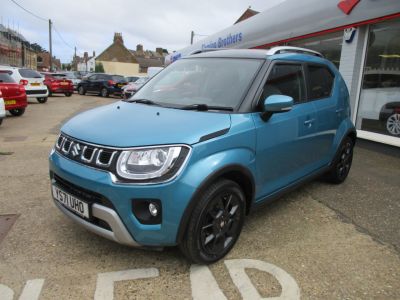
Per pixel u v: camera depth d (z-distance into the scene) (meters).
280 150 3.65
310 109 4.15
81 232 3.61
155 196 2.65
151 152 2.68
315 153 4.40
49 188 4.86
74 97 23.73
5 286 2.77
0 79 11.60
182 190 2.68
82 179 2.80
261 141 3.35
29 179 5.23
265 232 3.74
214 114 3.17
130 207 2.67
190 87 3.82
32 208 4.18
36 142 7.96
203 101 3.53
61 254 3.22
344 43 8.48
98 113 3.48
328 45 9.44
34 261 3.10
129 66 71.56
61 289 2.75
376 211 4.37
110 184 2.66
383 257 3.34
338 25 8.49
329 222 4.03
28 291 2.72
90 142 2.88
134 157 2.68
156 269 3.03
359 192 5.00
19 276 2.89
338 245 3.52
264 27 11.91
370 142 7.86
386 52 7.67
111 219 2.71
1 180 5.17
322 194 4.88
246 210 3.44
